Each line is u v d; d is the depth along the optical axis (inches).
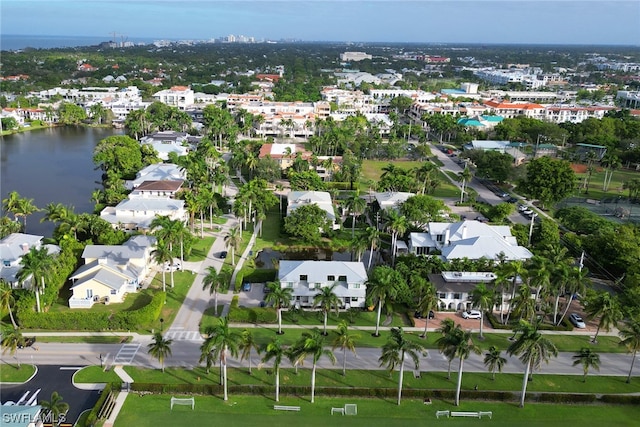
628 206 7642.7
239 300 4618.6
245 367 3708.2
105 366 3651.6
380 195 6998.0
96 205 6688.0
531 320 4333.2
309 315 4463.6
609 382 3705.7
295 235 6067.9
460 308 4667.8
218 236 6146.7
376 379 3627.0
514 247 5339.6
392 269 4761.3
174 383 3476.9
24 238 5152.6
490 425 3245.6
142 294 4692.4
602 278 5374.0
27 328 4079.7
